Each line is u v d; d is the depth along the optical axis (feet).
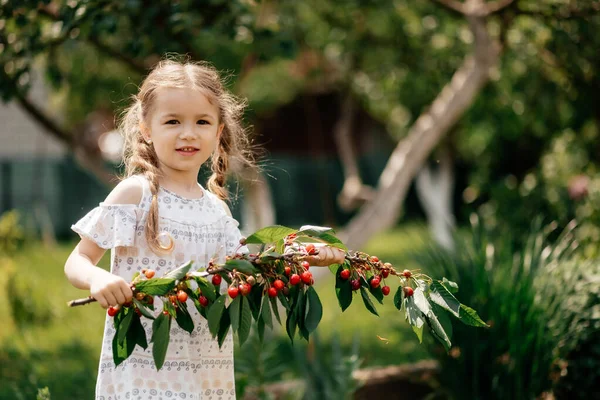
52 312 21.80
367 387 13.39
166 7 13.93
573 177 22.38
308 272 7.45
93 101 24.23
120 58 17.28
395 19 21.99
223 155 9.46
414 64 22.71
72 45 14.05
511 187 24.95
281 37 14.97
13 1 13.08
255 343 12.84
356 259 7.98
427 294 7.72
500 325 11.85
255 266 7.47
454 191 51.21
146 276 7.11
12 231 25.91
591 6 17.02
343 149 26.02
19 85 14.55
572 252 13.80
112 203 8.01
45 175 48.11
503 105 22.52
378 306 23.11
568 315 11.89
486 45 17.98
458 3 18.26
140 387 7.84
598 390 11.73
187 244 8.19
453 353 12.25
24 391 14.05
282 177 57.26
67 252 38.83
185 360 8.07
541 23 18.79
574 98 20.43
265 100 29.89
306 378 13.05
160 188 8.28
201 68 8.45
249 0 14.74
